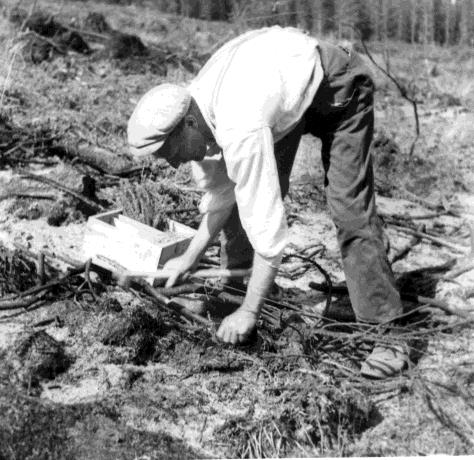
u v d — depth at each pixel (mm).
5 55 8000
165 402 3693
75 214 5211
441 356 4336
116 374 3822
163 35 12453
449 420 3871
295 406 3682
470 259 5246
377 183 6762
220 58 3619
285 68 3535
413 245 5633
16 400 3529
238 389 3811
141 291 4297
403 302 4680
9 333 3977
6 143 5973
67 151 6074
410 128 8500
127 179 5504
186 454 3455
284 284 4926
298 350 4055
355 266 3951
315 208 6074
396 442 3727
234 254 4410
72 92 7727
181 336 4090
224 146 3373
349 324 4090
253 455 3535
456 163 7477
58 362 3799
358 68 3793
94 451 3379
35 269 4480
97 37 10617
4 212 5082
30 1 11469
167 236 4465
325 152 3924
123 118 7254
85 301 4258
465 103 10047
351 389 3832
